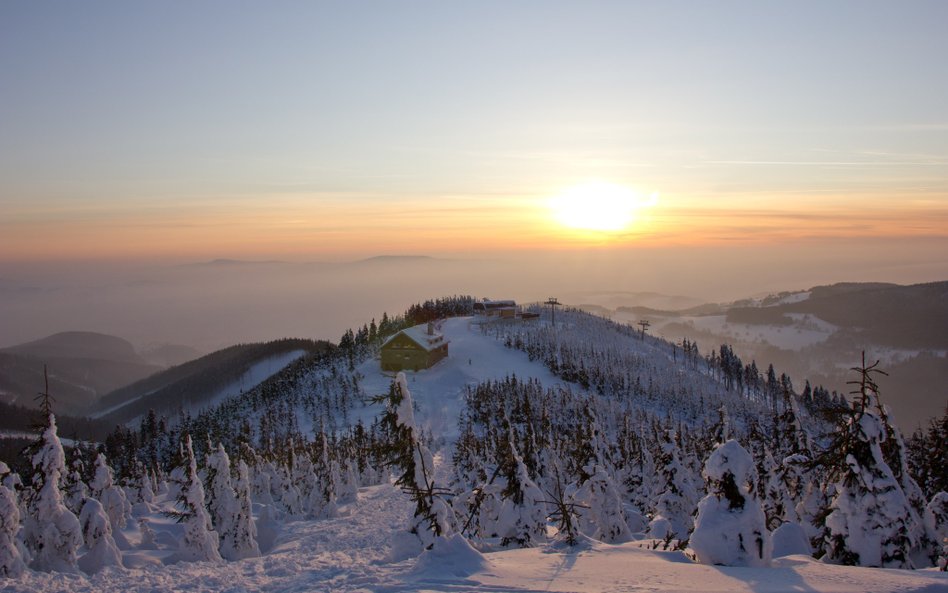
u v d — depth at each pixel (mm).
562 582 15969
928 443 32375
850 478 20328
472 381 150750
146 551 37625
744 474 18328
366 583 17000
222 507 39844
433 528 24109
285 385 160250
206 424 129750
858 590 14586
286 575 21031
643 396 157875
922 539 21188
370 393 143750
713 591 14844
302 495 66000
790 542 22469
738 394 186250
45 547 27969
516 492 27125
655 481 52156
